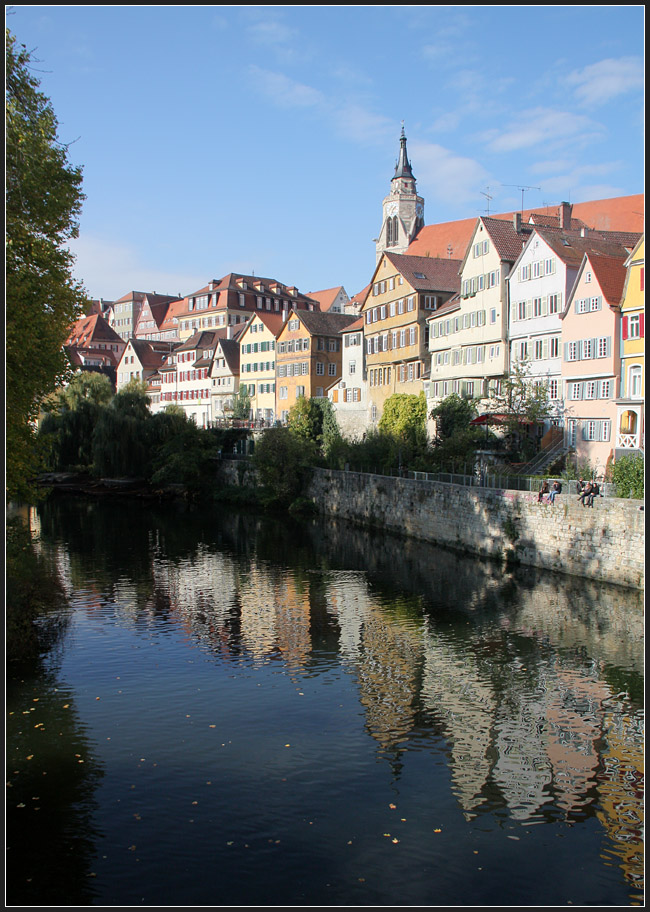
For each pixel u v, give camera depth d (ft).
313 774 50.06
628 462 101.30
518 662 71.51
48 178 74.74
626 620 84.12
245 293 374.22
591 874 39.52
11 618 85.51
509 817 45.01
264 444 204.13
